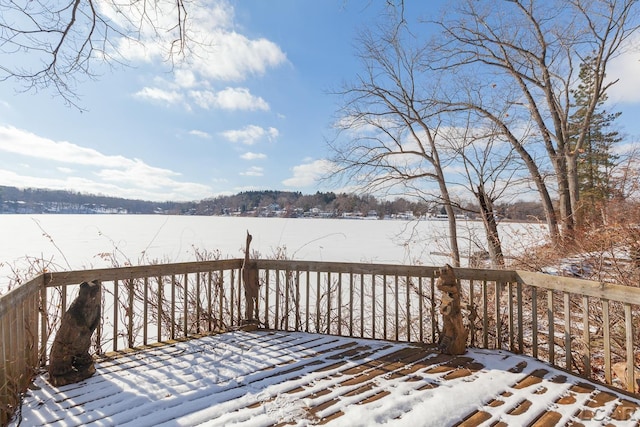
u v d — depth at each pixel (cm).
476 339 464
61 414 247
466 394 273
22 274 554
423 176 935
